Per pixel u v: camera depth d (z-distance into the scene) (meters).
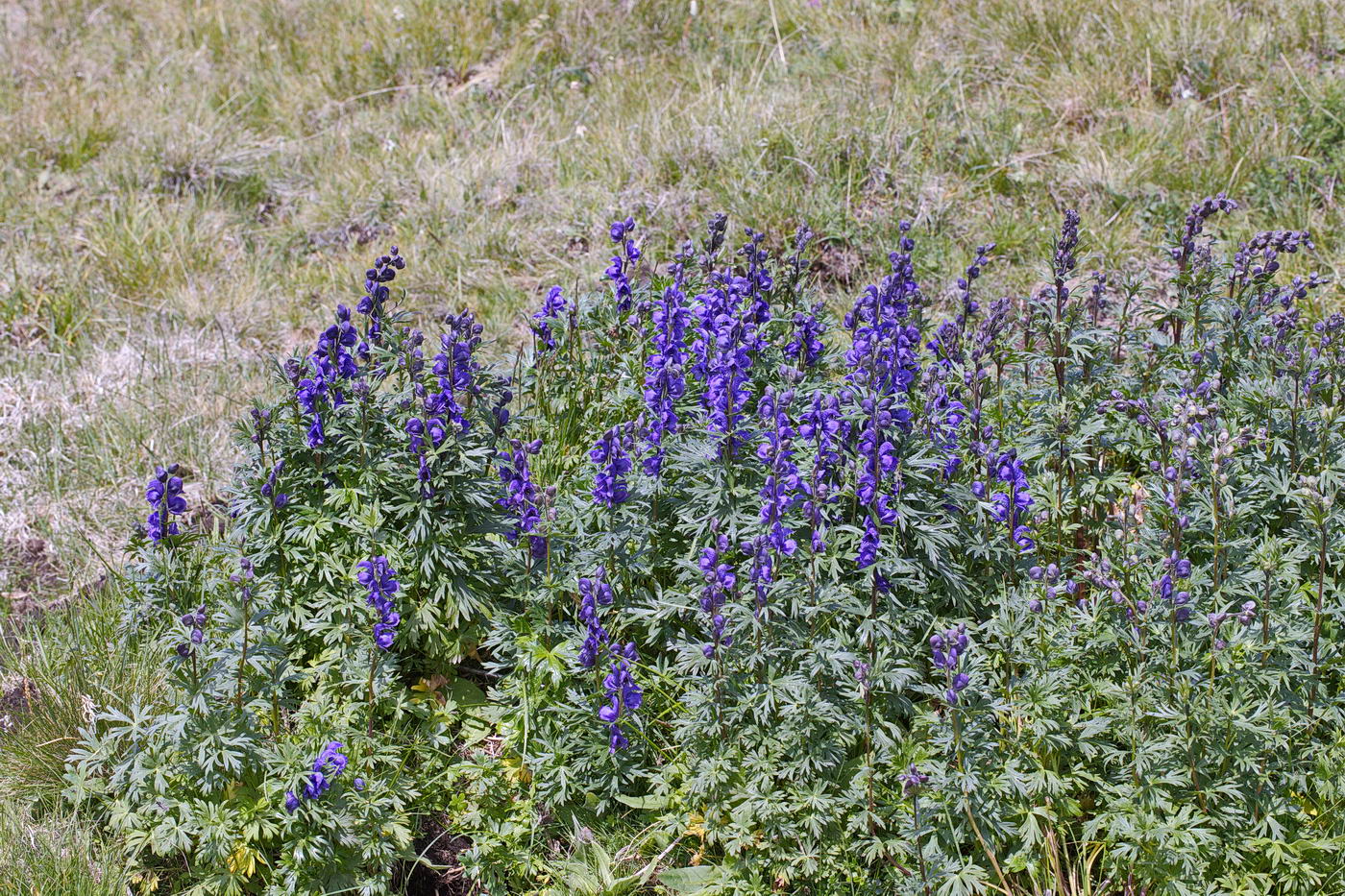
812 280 6.22
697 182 6.69
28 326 6.27
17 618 4.55
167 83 8.47
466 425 4.09
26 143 7.65
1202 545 3.71
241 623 3.52
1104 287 5.78
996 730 3.45
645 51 8.09
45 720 3.89
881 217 6.41
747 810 3.39
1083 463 4.35
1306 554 3.65
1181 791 3.41
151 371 5.93
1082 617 3.60
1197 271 4.59
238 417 5.43
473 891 3.68
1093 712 3.52
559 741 3.75
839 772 3.49
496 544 4.07
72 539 4.92
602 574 3.58
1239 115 6.66
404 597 4.04
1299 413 4.02
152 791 3.52
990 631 3.56
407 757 3.86
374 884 3.44
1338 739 3.41
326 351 4.17
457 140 7.58
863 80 7.35
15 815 3.67
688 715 3.67
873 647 3.58
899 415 3.72
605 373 4.79
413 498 4.02
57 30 9.34
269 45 8.69
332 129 7.84
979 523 3.91
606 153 7.02
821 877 3.41
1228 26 7.07
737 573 3.68
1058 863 3.34
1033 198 6.53
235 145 7.61
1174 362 4.52
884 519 3.61
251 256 6.83
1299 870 3.21
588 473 4.28
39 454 5.39
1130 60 7.11
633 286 4.80
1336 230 6.01
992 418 4.42
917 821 3.25
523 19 8.38
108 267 6.62
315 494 4.14
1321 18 6.97
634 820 3.77
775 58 7.78
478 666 4.30
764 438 3.81
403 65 8.23
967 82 7.31
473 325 4.32
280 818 3.42
